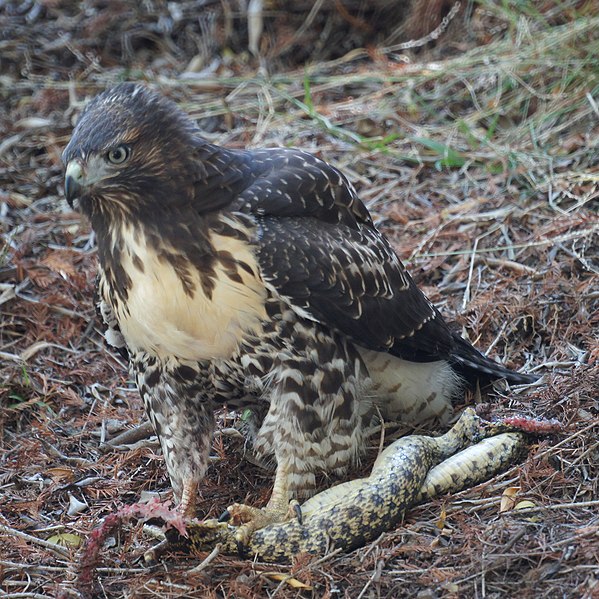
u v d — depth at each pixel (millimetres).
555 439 9789
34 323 12945
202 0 19062
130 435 11148
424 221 13953
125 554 9227
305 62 18234
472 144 15352
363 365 10000
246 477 10422
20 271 13594
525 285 12531
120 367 12484
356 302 9562
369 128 16281
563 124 15438
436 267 13148
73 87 17641
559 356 11406
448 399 10773
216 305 9000
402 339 10070
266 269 9000
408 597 8281
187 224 8945
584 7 17266
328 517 8938
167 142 8977
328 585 8523
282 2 18625
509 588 8078
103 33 18828
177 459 9742
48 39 18859
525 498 9109
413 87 16781
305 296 9148
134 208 8984
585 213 13383
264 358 9266
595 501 8844
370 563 8672
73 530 9789
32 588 9023
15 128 16953
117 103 9086
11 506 10141
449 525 8953
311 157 9836
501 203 14094
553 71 16406
